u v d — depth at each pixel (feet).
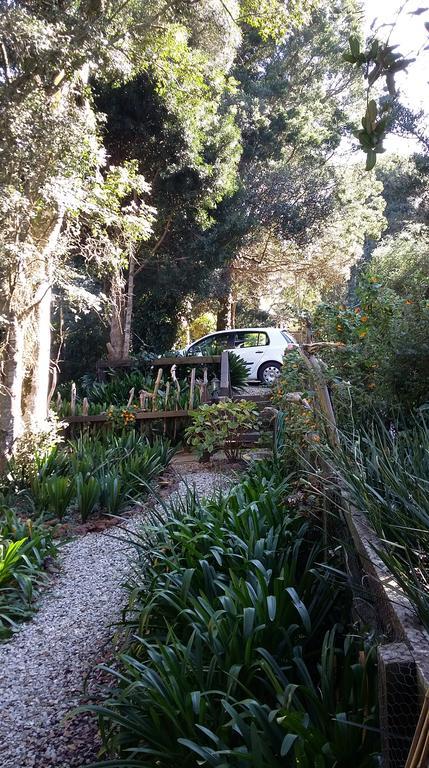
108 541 23.45
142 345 69.67
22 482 29.91
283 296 99.35
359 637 9.80
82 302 34.50
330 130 97.30
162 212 61.31
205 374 42.68
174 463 34.32
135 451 31.32
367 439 12.46
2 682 14.78
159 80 51.57
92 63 33.50
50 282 32.86
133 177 39.58
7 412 32.04
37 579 20.29
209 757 8.50
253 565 13.17
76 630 16.94
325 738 8.27
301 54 92.94
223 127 63.16
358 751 8.29
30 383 34.91
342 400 17.62
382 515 10.06
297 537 14.20
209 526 15.38
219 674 10.51
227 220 66.64
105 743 10.55
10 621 17.54
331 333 23.27
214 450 33.06
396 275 36.88
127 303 60.29
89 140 32.42
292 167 87.35
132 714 10.08
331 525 13.80
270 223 83.20
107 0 34.17
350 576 10.96
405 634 7.14
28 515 26.94
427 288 22.20
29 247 29.84
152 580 14.17
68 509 27.55
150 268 64.95
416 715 6.52
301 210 83.51
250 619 10.58
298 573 13.82
